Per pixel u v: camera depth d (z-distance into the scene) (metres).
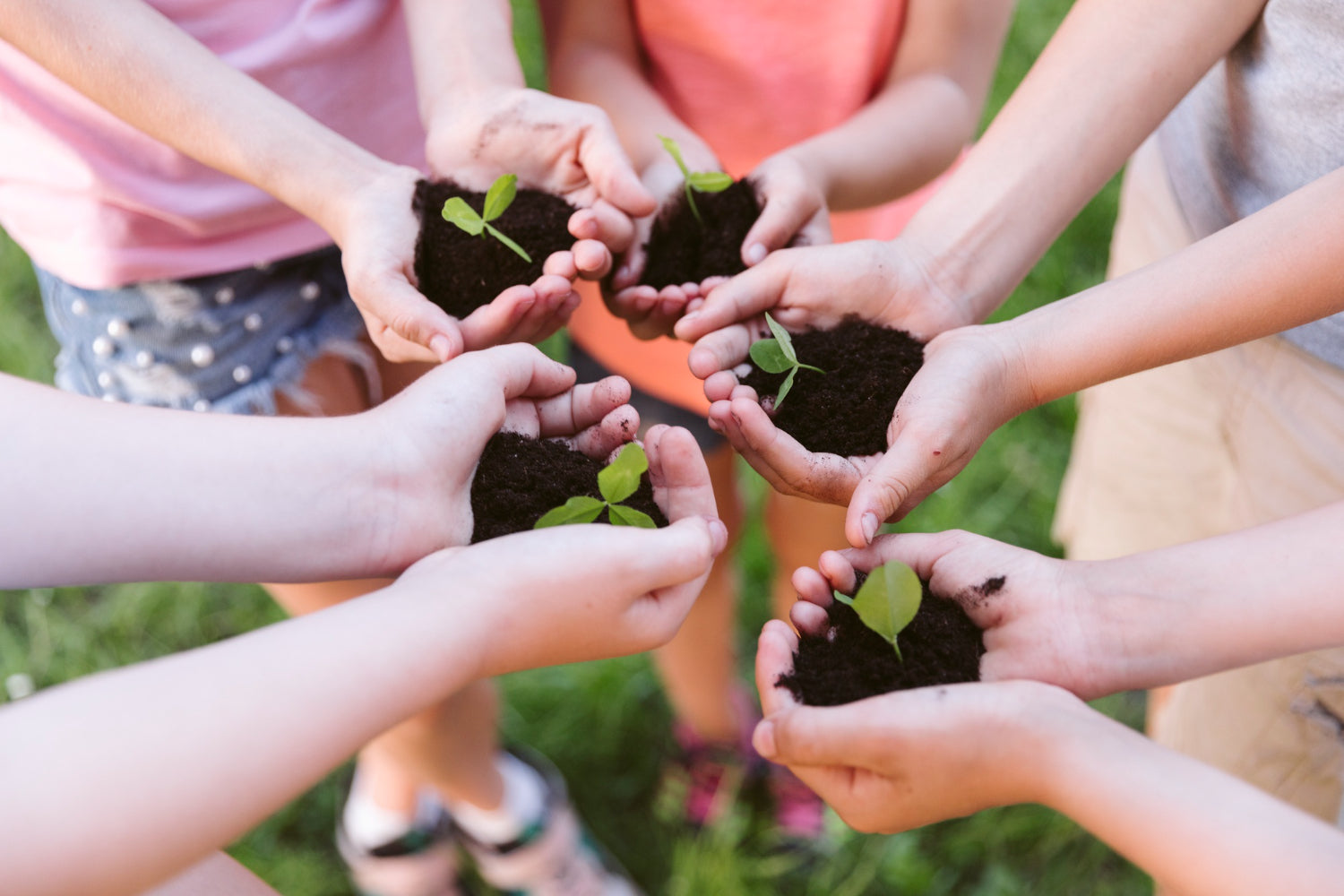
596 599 0.60
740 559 1.20
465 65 0.79
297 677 0.54
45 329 1.32
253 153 0.73
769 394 0.74
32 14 0.70
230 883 0.63
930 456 0.66
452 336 0.69
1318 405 0.73
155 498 0.59
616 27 0.90
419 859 0.95
